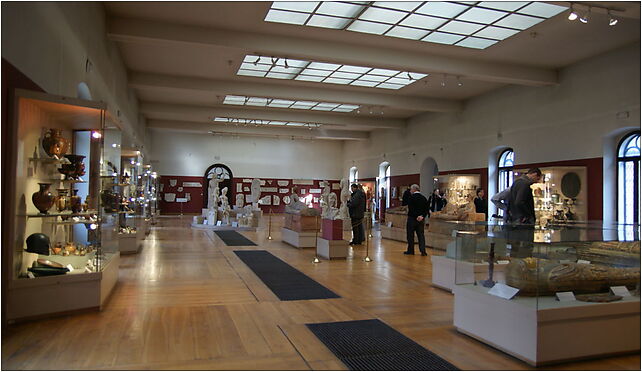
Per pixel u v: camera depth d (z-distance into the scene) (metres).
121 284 7.61
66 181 6.31
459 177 18.56
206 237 15.96
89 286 5.76
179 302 6.47
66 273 5.66
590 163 13.56
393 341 4.89
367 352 4.54
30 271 5.49
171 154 31.83
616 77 12.78
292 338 4.94
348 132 30.23
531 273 4.43
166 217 27.58
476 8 10.51
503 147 17.67
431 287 7.85
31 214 5.57
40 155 5.90
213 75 16.84
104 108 5.96
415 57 13.69
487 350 4.65
